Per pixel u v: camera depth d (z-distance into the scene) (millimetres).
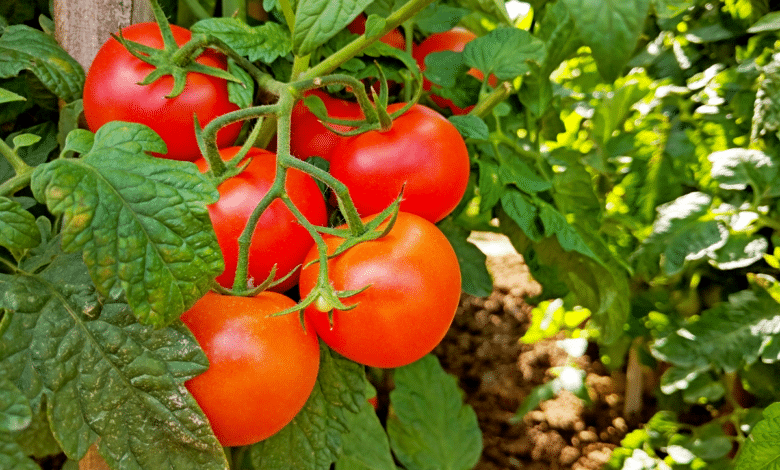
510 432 1191
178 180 373
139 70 429
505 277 1544
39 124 541
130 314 388
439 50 552
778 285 716
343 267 413
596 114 806
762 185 681
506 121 608
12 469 353
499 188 576
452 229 604
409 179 441
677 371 817
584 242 631
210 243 371
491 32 526
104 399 383
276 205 420
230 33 459
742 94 740
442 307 418
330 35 379
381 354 419
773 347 706
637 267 757
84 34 481
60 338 382
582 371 1172
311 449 458
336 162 457
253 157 435
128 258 359
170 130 435
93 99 436
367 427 761
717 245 712
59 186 356
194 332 396
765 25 621
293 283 451
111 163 370
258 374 396
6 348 374
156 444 386
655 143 814
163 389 385
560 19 603
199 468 388
